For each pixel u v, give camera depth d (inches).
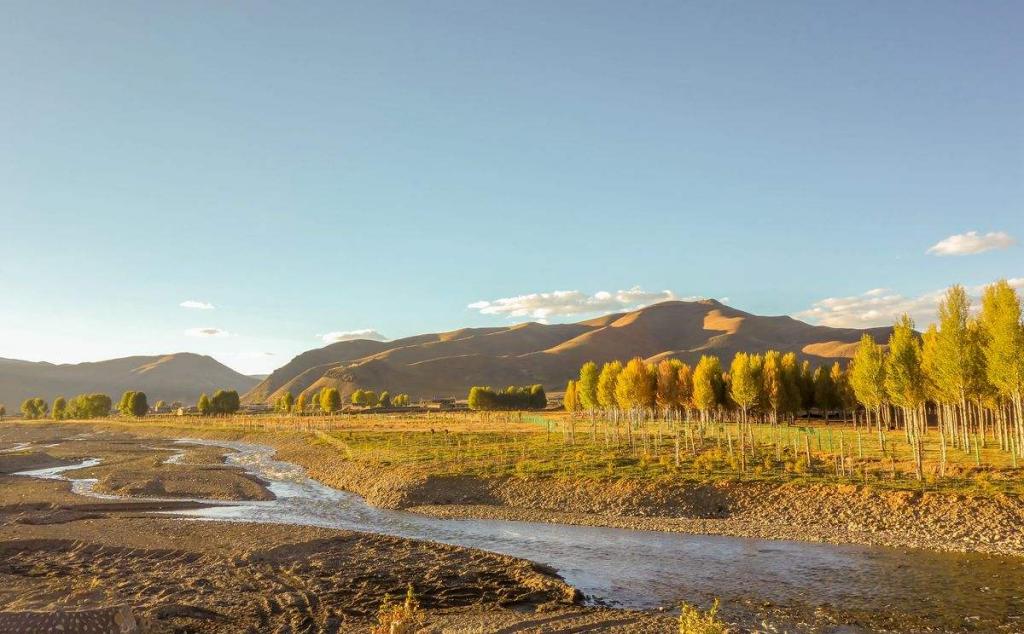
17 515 1701.5
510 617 888.9
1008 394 1704.0
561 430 3474.4
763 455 2116.1
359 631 839.7
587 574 1103.6
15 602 908.0
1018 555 1133.7
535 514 1652.3
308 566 1162.6
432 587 1037.8
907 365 1717.5
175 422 6166.3
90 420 7490.2
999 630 802.2
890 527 1355.8
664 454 2253.9
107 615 772.0
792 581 1033.5
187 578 1093.1
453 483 1943.9
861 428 2824.8
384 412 6599.4
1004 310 1636.3
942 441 1637.6
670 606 928.9
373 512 1750.7
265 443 4062.5
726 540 1330.0
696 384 2549.2
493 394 6766.7
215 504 1902.1
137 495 2066.9
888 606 899.4
